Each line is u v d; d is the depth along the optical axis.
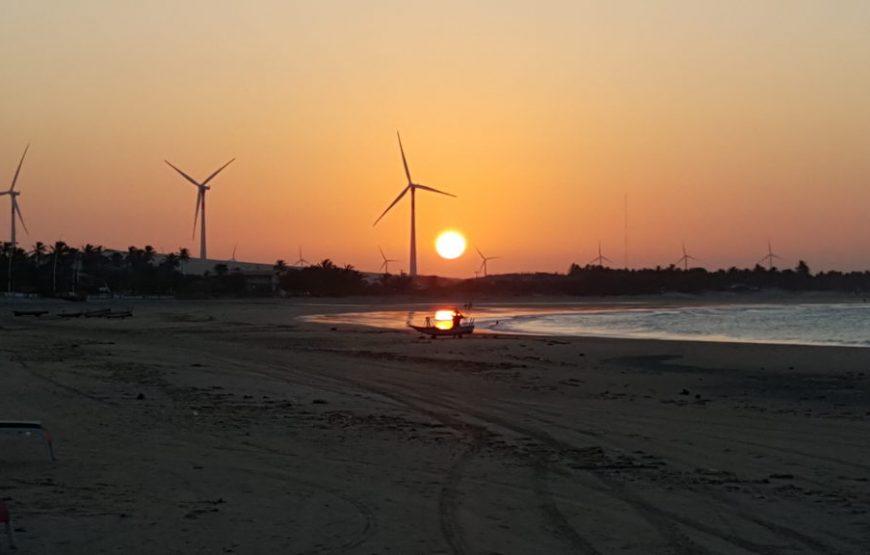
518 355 43.09
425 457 15.17
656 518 10.98
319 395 24.36
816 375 33.25
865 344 53.28
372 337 59.16
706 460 15.14
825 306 166.00
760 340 58.81
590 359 41.12
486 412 21.44
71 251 185.12
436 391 26.02
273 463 14.34
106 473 13.23
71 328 70.31
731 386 29.05
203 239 146.62
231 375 29.61
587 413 21.41
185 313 113.06
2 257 171.25
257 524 10.33
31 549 9.11
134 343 47.97
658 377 32.03
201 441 16.41
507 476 13.58
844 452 16.02
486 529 10.30
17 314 98.12
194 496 11.78
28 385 25.17
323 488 12.46
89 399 22.36
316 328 73.44
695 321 93.25
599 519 10.90
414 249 140.25
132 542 9.44
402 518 10.76
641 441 17.19
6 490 11.92
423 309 139.38
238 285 192.00
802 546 9.75
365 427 18.64
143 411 20.38
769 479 13.51
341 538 9.77
